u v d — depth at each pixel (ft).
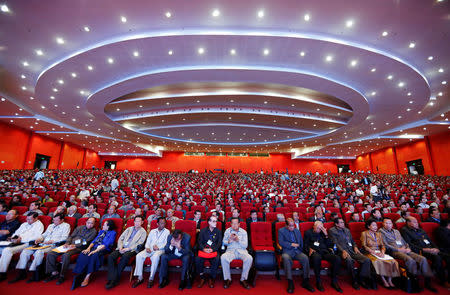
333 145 72.69
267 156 95.50
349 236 12.90
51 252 11.42
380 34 21.88
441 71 27.20
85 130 61.16
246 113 46.70
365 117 40.73
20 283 10.89
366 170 84.58
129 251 12.05
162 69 27.78
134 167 93.15
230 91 38.34
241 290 10.73
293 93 39.14
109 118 45.01
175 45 23.32
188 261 11.41
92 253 11.44
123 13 19.94
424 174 57.67
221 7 19.42
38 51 24.89
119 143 75.77
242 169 93.50
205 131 61.21
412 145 63.10
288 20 20.74
